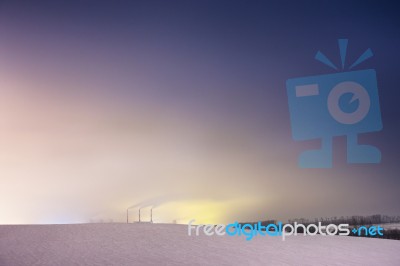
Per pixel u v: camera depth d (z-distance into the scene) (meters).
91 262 18.34
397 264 20.52
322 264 19.86
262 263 19.41
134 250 21.14
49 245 21.98
